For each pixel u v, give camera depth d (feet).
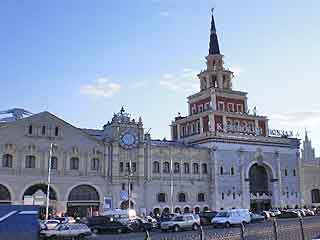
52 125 251.80
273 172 330.34
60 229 155.12
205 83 357.61
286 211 276.00
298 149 350.43
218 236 131.23
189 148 298.76
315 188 357.20
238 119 333.62
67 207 247.91
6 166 235.20
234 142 315.17
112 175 264.11
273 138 336.90
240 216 211.61
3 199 231.71
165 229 191.93
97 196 258.98
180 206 285.84
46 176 244.01
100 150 264.52
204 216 226.58
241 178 311.68
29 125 245.24
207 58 360.69
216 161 303.07
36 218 107.24
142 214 267.18
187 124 347.15
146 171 277.03
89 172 258.16
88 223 189.16
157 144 301.22
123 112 278.05
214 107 330.34
